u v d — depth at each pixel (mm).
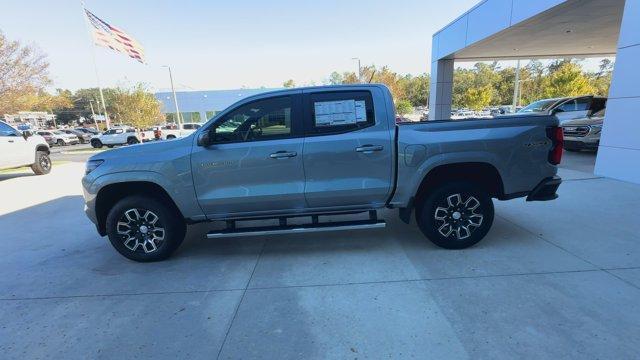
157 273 3908
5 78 20078
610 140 7172
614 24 11648
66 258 4469
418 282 3408
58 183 10188
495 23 12391
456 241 4039
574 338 2541
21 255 4617
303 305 3127
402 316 2891
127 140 29953
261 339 2701
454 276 3492
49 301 3412
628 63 6664
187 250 4520
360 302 3123
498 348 2477
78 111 93500
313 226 4047
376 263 3857
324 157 3861
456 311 2920
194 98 52062
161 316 3074
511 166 3904
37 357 2629
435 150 3826
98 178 3977
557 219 4945
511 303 2994
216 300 3285
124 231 4133
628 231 4430
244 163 3891
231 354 2557
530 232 4512
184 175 3920
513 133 3869
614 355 2361
